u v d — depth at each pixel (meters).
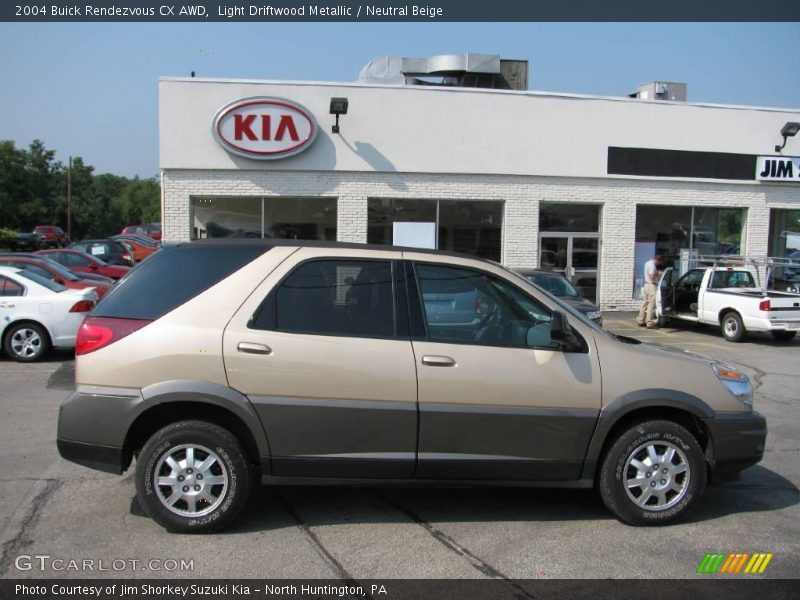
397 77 20.27
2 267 10.48
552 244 17.44
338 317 4.18
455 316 4.30
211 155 15.48
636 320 16.72
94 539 4.03
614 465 4.33
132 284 4.25
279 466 4.11
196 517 4.08
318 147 15.83
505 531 4.29
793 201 18.53
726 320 14.25
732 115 17.84
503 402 4.18
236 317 4.12
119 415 4.02
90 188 84.25
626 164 17.31
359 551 3.95
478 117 16.42
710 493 5.09
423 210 16.50
